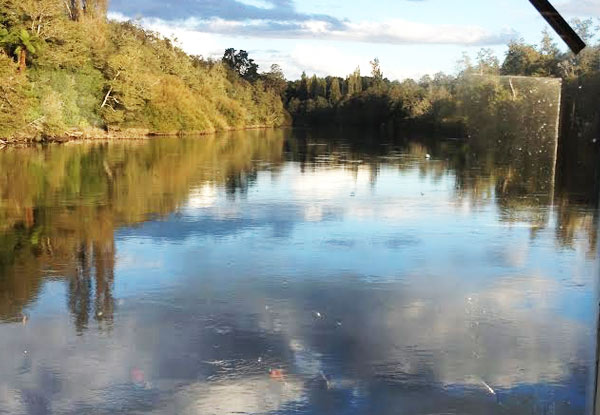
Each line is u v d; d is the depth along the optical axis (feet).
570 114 82.43
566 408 14.89
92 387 15.85
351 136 150.51
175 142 118.52
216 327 20.02
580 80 79.61
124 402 15.12
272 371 16.81
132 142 115.14
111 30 151.84
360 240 32.42
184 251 30.01
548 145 84.17
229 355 17.87
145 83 132.26
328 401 15.23
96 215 39.04
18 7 97.40
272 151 96.12
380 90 205.36
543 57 106.73
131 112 131.44
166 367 17.01
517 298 23.24
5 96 90.89
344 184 54.54
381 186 53.31
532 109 89.20
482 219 38.40
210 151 94.68
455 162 75.97
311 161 77.71
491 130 106.83
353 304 22.36
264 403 15.10
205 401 15.19
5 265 27.37
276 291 23.86
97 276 25.72
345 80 248.52
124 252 29.78
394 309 21.93
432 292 23.84
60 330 19.67
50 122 102.78
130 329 19.79
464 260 28.40
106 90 127.44
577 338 19.29
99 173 61.72
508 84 98.68
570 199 46.24
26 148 92.99
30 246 30.83
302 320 20.74
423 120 161.68
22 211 40.22
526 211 41.27
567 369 17.06
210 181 56.34
